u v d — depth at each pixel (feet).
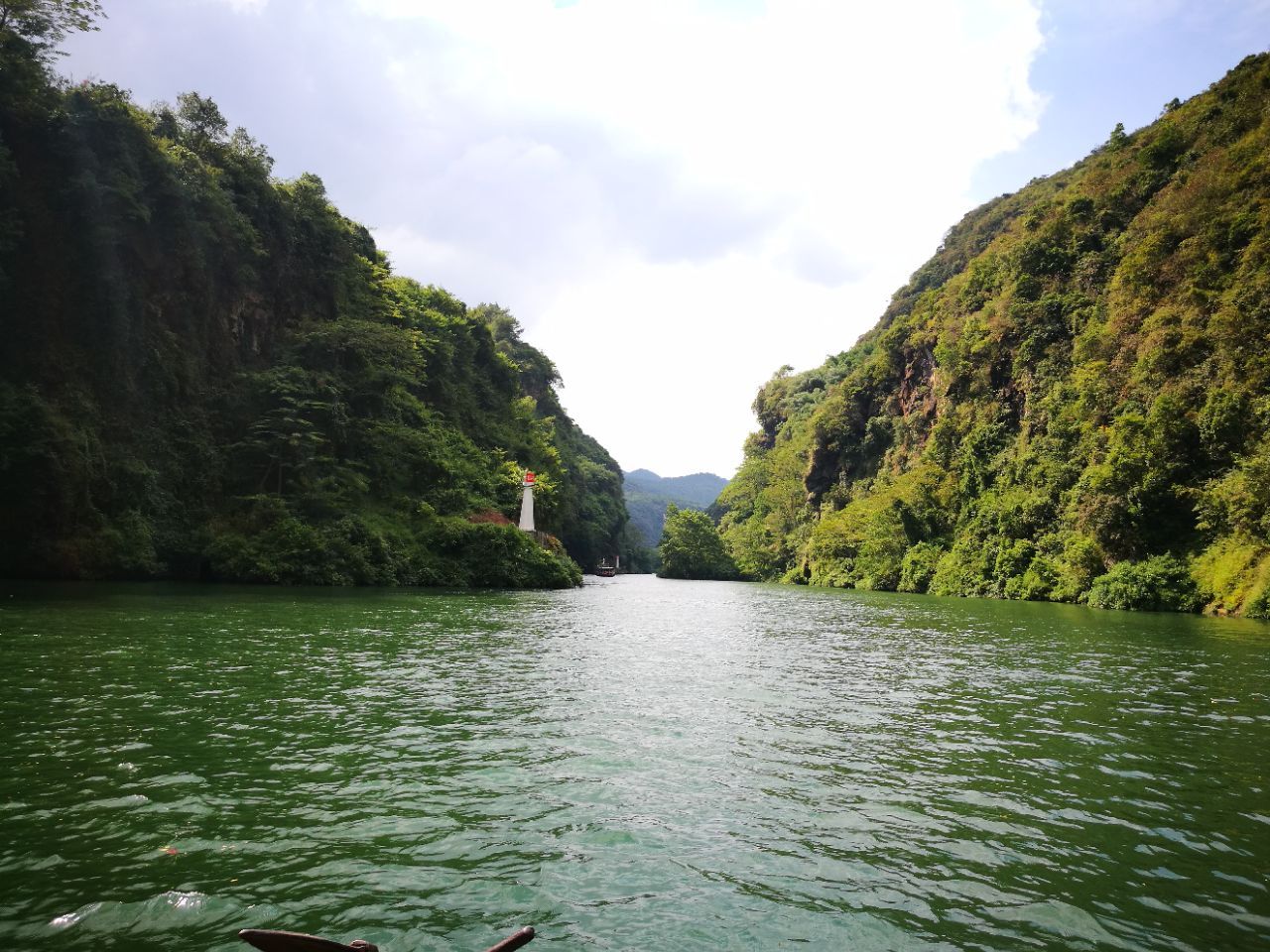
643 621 97.09
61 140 136.87
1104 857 21.91
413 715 37.09
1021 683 50.85
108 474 133.08
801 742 34.19
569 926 17.19
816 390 487.20
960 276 291.17
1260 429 133.28
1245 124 190.08
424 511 168.04
